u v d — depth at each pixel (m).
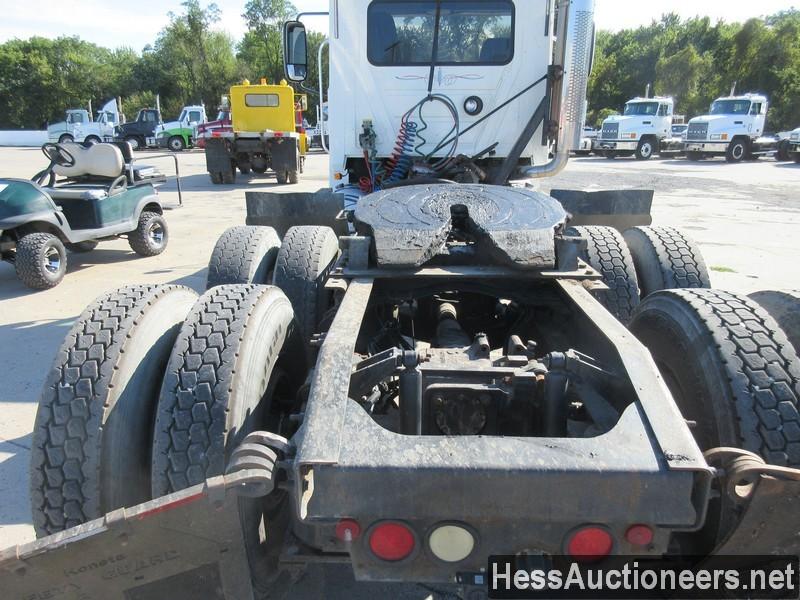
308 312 3.45
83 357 2.04
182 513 1.57
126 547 1.60
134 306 2.24
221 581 1.74
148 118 35.62
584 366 2.02
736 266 7.73
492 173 5.14
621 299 3.44
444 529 1.56
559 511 1.53
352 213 3.58
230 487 1.55
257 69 58.97
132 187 8.00
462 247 2.79
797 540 1.65
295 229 3.78
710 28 54.78
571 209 4.62
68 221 7.50
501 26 4.88
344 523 1.55
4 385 4.30
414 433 2.08
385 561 1.59
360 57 4.96
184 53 56.47
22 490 3.10
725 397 1.87
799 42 45.31
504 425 2.14
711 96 49.16
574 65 4.41
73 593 1.64
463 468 1.53
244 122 17.31
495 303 3.43
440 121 5.05
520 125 5.06
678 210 12.30
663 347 2.31
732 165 24.42
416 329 3.38
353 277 2.57
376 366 2.05
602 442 1.61
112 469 1.97
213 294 2.26
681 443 1.60
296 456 1.59
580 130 4.55
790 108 43.41
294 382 2.60
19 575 1.56
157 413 1.91
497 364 2.21
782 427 1.79
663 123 28.09
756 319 2.06
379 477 1.54
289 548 1.98
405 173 5.07
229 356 1.97
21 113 62.12
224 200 13.70
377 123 5.08
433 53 4.95
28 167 21.56
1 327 5.55
